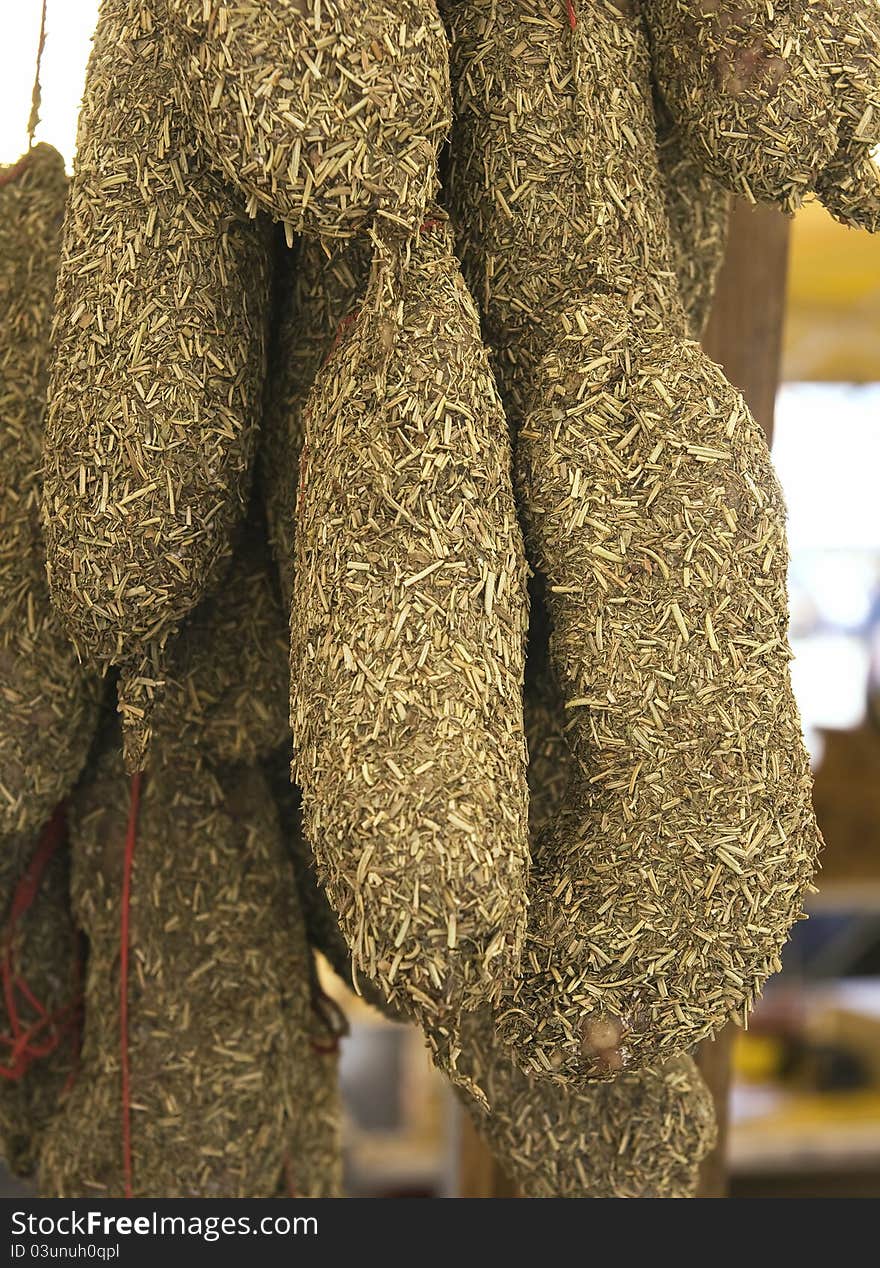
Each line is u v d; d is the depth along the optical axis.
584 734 0.51
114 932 0.60
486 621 0.48
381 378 0.49
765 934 0.50
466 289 0.50
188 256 0.52
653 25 0.53
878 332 1.36
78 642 0.53
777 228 0.68
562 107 0.52
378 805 0.47
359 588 0.48
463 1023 0.58
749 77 0.51
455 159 0.52
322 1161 0.66
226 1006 0.59
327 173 0.47
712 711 0.50
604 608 0.50
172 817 0.60
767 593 0.50
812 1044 1.39
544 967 0.50
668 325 0.52
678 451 0.50
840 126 0.51
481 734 0.48
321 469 0.50
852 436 1.88
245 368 0.52
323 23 0.47
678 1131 0.57
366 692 0.48
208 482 0.52
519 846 0.47
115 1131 0.59
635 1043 0.50
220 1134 0.59
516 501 0.51
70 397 0.51
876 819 1.22
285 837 0.63
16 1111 0.64
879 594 1.90
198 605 0.56
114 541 0.51
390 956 0.46
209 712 0.57
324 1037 0.66
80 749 0.58
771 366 0.69
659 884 0.50
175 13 0.48
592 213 0.52
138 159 0.52
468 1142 0.74
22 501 0.57
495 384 0.51
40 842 0.62
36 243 0.59
